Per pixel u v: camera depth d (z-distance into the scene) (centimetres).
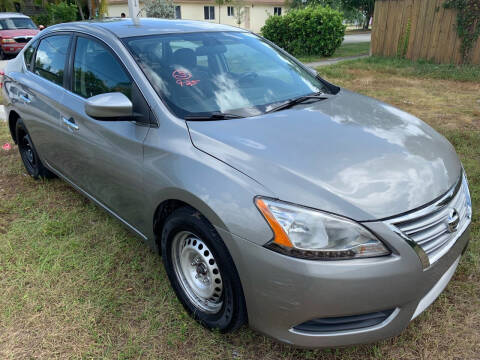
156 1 1925
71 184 362
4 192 415
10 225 351
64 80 336
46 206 383
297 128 236
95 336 235
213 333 234
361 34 3131
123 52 277
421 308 201
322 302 179
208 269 221
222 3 3453
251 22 3853
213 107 257
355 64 1187
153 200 240
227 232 194
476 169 429
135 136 251
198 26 334
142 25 319
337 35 1527
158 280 280
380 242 181
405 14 1206
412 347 224
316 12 1513
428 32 1165
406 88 870
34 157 420
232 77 289
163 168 228
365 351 223
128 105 244
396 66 1136
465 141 511
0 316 251
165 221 240
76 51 327
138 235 281
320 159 205
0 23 1544
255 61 317
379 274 178
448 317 242
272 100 279
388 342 228
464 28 1080
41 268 292
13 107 416
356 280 177
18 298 265
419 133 250
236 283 203
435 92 826
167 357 222
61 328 241
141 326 243
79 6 3027
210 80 277
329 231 179
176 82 265
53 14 2805
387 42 1277
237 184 197
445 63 1140
